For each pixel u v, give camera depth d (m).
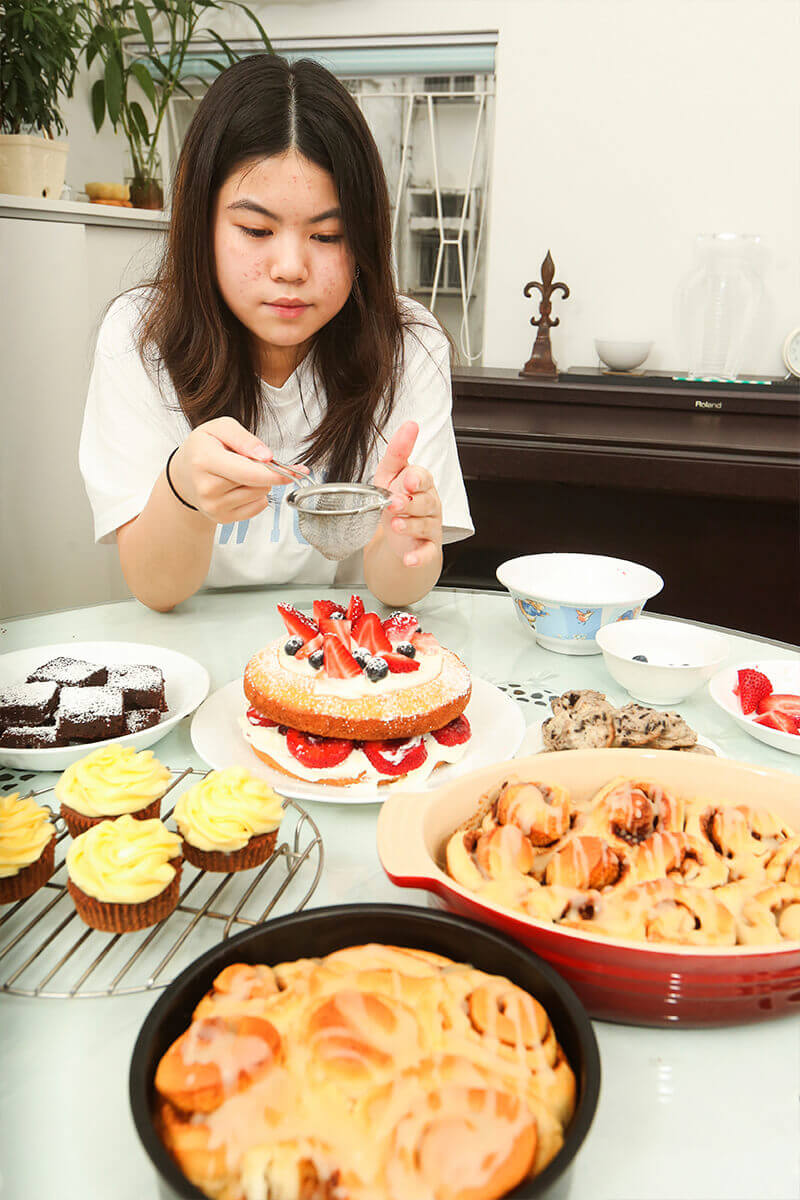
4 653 1.06
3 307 2.25
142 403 1.40
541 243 3.12
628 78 2.90
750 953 0.50
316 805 0.83
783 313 2.98
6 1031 0.56
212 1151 0.41
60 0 2.46
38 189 2.30
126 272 2.62
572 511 2.72
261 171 1.10
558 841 0.64
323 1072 0.44
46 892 0.69
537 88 2.98
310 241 1.17
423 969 0.51
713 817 0.65
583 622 1.14
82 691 0.92
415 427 1.10
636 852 0.61
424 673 0.91
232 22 3.23
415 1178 0.40
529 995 0.49
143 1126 0.40
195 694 0.99
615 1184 0.47
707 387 2.74
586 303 3.14
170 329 1.31
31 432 2.39
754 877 0.61
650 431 2.52
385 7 3.08
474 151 3.26
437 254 3.41
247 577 1.53
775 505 2.55
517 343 3.23
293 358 1.43
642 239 3.03
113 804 0.70
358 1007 0.47
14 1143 0.49
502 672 1.12
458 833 0.64
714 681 1.03
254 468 0.98
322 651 0.91
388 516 1.12
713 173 2.92
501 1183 0.40
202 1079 0.44
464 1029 0.47
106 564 2.66
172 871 0.63
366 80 3.26
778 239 2.92
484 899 0.54
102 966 0.61
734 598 2.68
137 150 3.24
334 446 1.44
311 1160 0.41
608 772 0.72
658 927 0.56
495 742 0.92
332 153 1.11
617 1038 0.57
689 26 2.81
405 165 3.33
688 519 2.64
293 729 0.88
